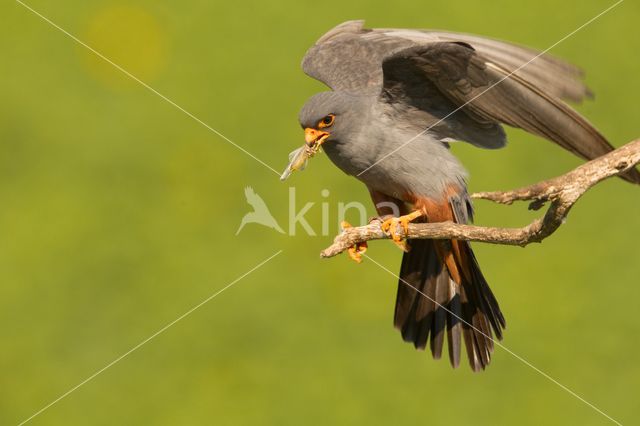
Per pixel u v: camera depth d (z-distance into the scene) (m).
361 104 11.87
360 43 13.38
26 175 19.92
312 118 11.81
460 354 12.23
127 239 18.64
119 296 17.77
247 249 18.34
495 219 18.67
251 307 17.41
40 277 18.02
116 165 19.98
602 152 11.05
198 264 18.14
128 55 22.02
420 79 11.39
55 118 20.89
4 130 20.81
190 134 20.39
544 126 11.05
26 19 22.83
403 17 22.20
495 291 17.75
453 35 13.20
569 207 9.29
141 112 20.97
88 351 17.08
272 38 22.16
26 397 16.39
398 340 16.83
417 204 12.00
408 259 12.34
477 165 19.39
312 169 18.78
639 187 19.05
